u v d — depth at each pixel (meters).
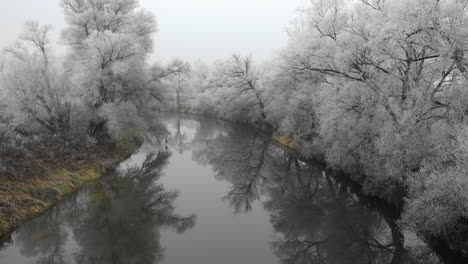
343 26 18.12
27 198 14.58
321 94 20.61
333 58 18.20
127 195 19.22
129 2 27.00
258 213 17.86
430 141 13.68
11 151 16.61
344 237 15.26
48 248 12.95
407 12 13.74
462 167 11.09
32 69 20.78
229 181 23.88
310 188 22.73
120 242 13.72
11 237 12.60
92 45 21.67
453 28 12.66
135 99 24.27
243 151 34.50
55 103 22.20
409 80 15.05
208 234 14.76
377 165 16.48
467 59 12.58
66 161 19.48
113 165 23.11
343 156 19.14
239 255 12.84
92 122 23.81
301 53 21.91
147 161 27.80
